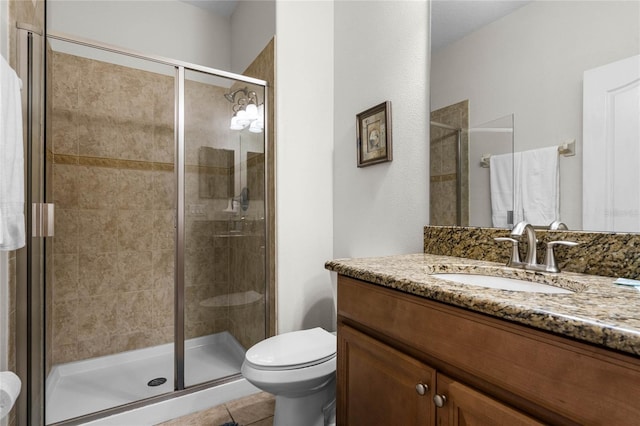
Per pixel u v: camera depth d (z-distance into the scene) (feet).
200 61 8.74
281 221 6.48
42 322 4.11
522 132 3.65
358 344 3.34
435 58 4.67
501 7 3.87
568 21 3.25
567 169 3.25
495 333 2.07
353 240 6.42
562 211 3.29
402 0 5.28
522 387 1.91
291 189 6.60
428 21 4.83
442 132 4.58
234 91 7.15
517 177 3.69
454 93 4.42
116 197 7.19
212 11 8.96
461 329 2.29
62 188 6.69
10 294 3.59
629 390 1.48
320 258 6.93
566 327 1.67
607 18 2.97
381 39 5.71
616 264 2.81
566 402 1.71
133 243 7.36
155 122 7.54
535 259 3.25
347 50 6.62
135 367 6.95
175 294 6.23
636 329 1.45
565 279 2.77
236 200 7.45
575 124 3.19
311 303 6.82
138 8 7.91
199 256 7.57
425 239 4.77
